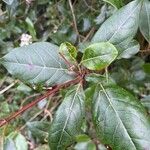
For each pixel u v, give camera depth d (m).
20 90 0.32
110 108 0.18
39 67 0.19
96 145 0.31
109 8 0.30
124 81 0.31
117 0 0.22
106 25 0.18
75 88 0.18
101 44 0.17
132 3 0.18
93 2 0.33
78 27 0.33
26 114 0.35
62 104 0.18
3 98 0.34
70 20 0.33
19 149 0.24
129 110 0.17
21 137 0.24
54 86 0.19
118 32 0.18
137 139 0.17
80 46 0.23
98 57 0.17
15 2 0.32
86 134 0.32
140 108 0.17
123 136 0.17
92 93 0.19
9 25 0.34
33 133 0.30
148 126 0.17
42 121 0.31
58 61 0.19
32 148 0.34
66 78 0.19
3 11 0.34
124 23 0.18
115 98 0.18
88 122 0.33
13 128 0.25
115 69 0.32
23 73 0.19
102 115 0.18
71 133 0.18
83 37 0.32
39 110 0.35
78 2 0.34
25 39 0.32
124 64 0.32
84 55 0.17
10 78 0.34
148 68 0.28
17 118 0.35
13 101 0.36
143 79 0.32
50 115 0.34
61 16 0.34
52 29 0.34
